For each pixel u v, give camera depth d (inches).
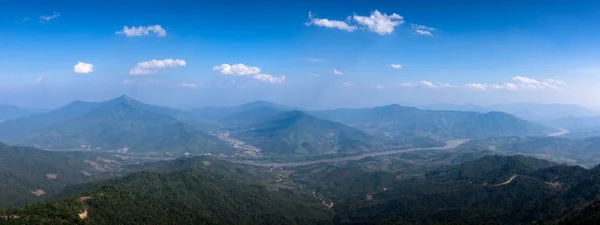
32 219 7736.2
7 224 7381.9
